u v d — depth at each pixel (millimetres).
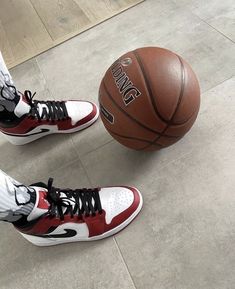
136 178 1083
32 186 903
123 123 936
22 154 1271
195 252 897
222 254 876
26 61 1647
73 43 1644
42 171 1200
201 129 1127
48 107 1239
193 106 947
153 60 924
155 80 896
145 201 1024
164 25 1539
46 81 1514
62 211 919
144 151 1049
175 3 1622
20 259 1017
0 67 1021
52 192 909
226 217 930
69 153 1224
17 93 1148
